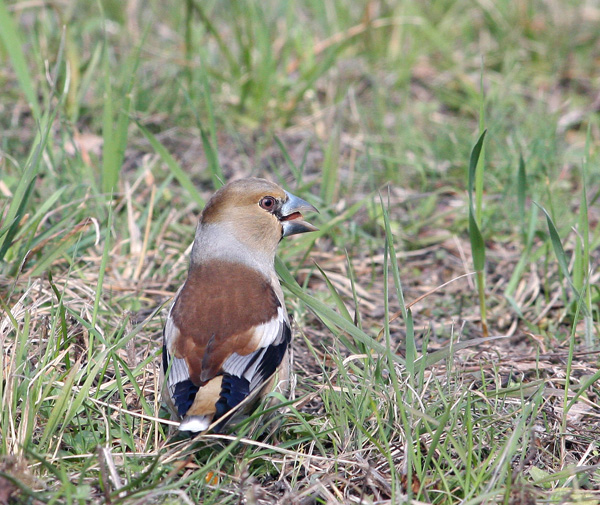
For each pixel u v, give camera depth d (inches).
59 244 406.6
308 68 649.0
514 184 519.8
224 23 733.9
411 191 548.1
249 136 599.5
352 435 311.0
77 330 353.1
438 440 283.3
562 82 697.6
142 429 311.7
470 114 645.3
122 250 453.7
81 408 320.5
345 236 490.0
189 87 606.9
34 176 378.3
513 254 484.1
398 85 669.9
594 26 746.2
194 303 316.8
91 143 552.4
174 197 517.0
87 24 644.1
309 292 436.1
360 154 578.2
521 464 279.4
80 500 252.8
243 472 279.4
